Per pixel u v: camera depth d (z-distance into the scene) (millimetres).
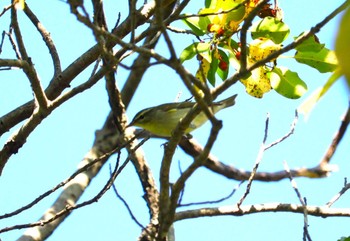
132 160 12961
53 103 10492
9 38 10555
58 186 10023
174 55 6887
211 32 10234
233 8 9555
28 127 10859
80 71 11938
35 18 12250
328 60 9914
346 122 8992
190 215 11352
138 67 6996
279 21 10312
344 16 3178
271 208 11492
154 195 12562
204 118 12578
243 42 7766
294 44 7758
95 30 7195
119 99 13297
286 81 10391
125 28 11164
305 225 9242
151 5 11266
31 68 9930
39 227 13820
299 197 9758
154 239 9688
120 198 9023
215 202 9461
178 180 8078
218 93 7863
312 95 5145
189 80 6992
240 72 7828
